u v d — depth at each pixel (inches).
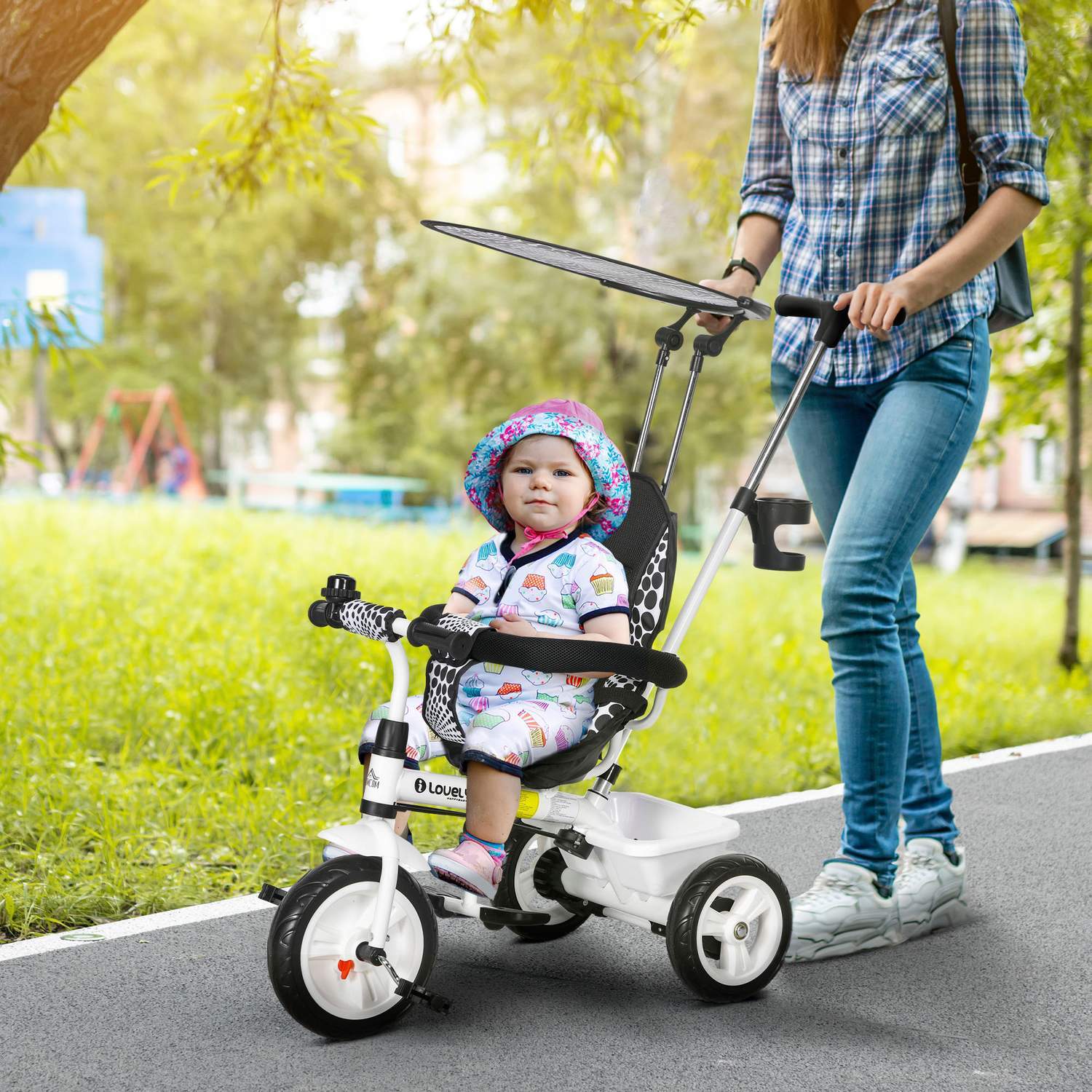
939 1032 112.7
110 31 158.1
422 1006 116.3
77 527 499.8
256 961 128.6
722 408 914.7
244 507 743.1
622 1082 101.9
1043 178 126.3
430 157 1048.2
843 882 131.6
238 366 1165.7
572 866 119.5
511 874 128.3
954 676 288.2
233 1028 111.7
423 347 1045.2
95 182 1046.4
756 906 118.6
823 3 131.8
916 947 134.2
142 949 132.0
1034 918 143.2
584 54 276.4
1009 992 121.9
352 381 1142.3
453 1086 100.5
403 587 337.4
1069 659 332.8
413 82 957.2
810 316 128.2
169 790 189.5
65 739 203.6
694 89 669.3
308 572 379.6
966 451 132.6
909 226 132.9
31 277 882.1
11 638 272.4
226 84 994.7
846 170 134.4
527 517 118.2
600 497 120.3
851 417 140.3
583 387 950.4
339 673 257.1
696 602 122.0
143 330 1143.6
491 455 120.0
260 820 176.9
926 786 140.9
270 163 263.1
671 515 123.6
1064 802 195.3
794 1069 104.7
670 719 246.4
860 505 130.3
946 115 129.9
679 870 117.0
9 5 153.0
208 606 326.3
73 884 150.9
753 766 217.9
